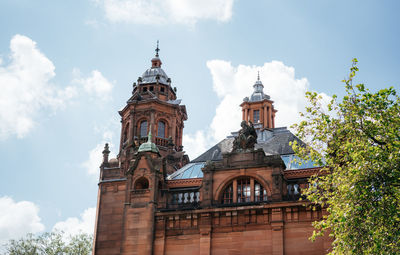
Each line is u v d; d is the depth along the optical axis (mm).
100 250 49406
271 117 66062
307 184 45656
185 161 60625
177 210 46750
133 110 60781
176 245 46062
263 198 46438
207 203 46781
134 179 48688
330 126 35875
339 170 34719
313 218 43844
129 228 47156
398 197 32250
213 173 47844
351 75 35406
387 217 31891
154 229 46812
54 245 63906
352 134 34969
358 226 32281
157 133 60469
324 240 42812
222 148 57125
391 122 34312
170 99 64000
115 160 55469
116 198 51188
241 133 48938
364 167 32875
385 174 32719
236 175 47188
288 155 52406
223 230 45406
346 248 32281
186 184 50219
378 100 34656
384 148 33281
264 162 46844
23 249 62438
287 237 43906
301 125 36812
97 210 51344
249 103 66438
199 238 45688
